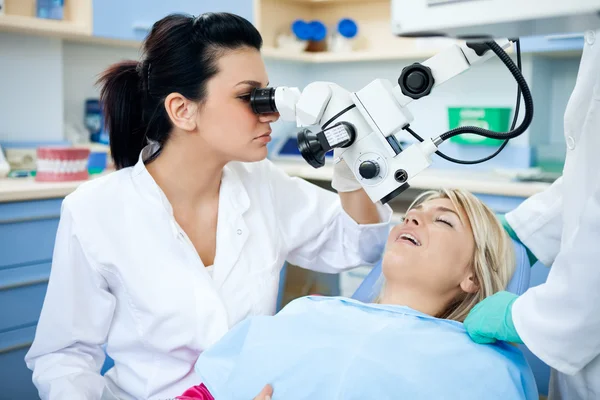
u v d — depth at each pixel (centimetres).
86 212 127
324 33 346
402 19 73
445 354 116
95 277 127
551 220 141
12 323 212
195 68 124
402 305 140
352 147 116
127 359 133
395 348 117
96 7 248
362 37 350
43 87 269
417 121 333
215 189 141
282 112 121
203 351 126
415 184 262
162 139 134
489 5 66
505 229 151
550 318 98
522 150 290
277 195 155
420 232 141
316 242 160
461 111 301
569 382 121
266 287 139
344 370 114
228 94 124
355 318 128
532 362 215
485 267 138
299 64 369
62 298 127
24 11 258
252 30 128
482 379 113
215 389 119
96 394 124
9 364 212
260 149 130
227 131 126
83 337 129
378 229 154
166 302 127
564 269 95
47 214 217
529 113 106
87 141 289
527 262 146
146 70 131
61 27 241
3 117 259
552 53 287
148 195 131
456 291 141
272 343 121
